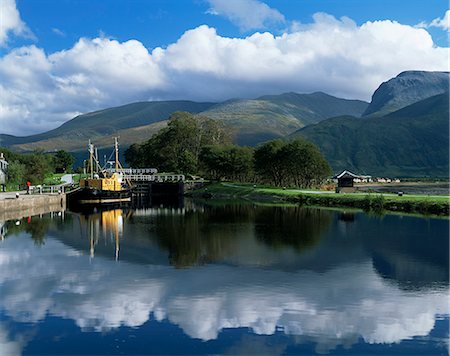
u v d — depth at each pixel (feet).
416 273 100.48
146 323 71.67
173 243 140.77
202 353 61.72
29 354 61.62
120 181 359.05
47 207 272.10
